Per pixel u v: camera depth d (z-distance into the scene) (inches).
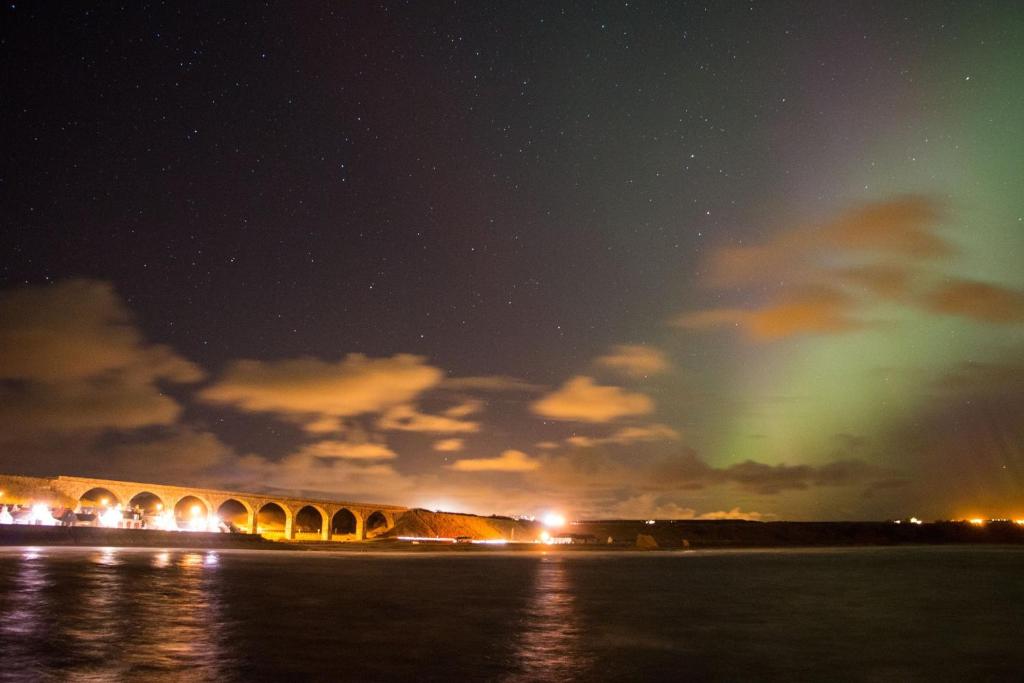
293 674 821.2
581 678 881.5
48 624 1072.2
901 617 1549.0
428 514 7017.7
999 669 995.9
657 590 2154.3
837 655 1081.4
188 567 2279.8
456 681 836.6
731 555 5876.0
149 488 4766.2
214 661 867.4
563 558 4741.6
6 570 1886.1
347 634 1124.5
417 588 1979.6
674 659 1019.9
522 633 1213.7
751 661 1019.9
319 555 3976.4
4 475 4148.6
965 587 2370.8
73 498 4325.8
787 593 2111.2
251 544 4148.6
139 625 1096.2
